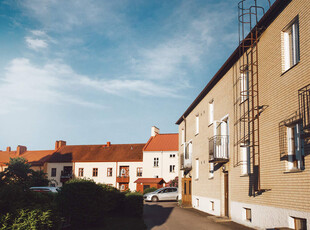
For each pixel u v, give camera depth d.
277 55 11.07
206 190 19.58
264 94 11.96
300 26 9.66
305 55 9.34
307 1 9.37
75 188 12.03
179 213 18.83
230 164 15.19
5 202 7.20
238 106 14.46
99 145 56.66
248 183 12.93
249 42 13.41
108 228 12.52
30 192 8.24
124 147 54.47
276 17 11.24
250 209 12.84
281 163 10.40
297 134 9.80
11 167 38.28
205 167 19.98
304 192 8.95
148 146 51.03
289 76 10.20
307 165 8.88
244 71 13.95
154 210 20.86
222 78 17.08
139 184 46.81
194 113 24.03
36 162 53.91
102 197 12.98
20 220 6.98
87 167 52.47
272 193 10.87
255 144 12.43
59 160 53.84
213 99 18.73
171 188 32.56
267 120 11.59
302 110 9.38
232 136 15.09
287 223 9.76
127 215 17.12
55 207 8.30
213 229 12.52
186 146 26.44
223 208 16.38
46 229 7.49
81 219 11.98
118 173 50.94
